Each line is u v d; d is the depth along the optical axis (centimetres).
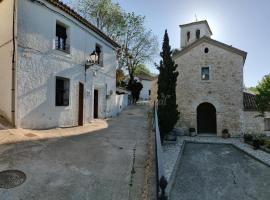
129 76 3450
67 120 1052
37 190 436
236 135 1903
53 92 971
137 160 625
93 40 1293
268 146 1495
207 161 1288
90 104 1255
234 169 1148
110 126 1155
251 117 1889
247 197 838
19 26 823
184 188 907
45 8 927
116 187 469
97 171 538
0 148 619
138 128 1128
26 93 847
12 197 406
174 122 1678
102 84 1419
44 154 615
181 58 2059
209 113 2194
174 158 1277
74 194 433
